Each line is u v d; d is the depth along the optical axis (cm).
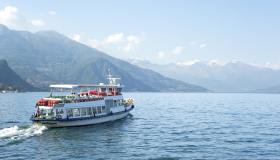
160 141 6331
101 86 9356
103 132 7188
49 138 6291
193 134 7244
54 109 7169
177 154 5247
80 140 6228
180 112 13175
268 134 7362
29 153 5138
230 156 5172
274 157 5141
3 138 6106
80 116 7619
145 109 14612
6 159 4784
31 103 16950
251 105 19750
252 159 5016
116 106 9225
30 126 7338
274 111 14450
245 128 8350
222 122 9644
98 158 4931
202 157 5088
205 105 19100
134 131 7519
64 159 4850
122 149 5550
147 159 4919
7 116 9931
